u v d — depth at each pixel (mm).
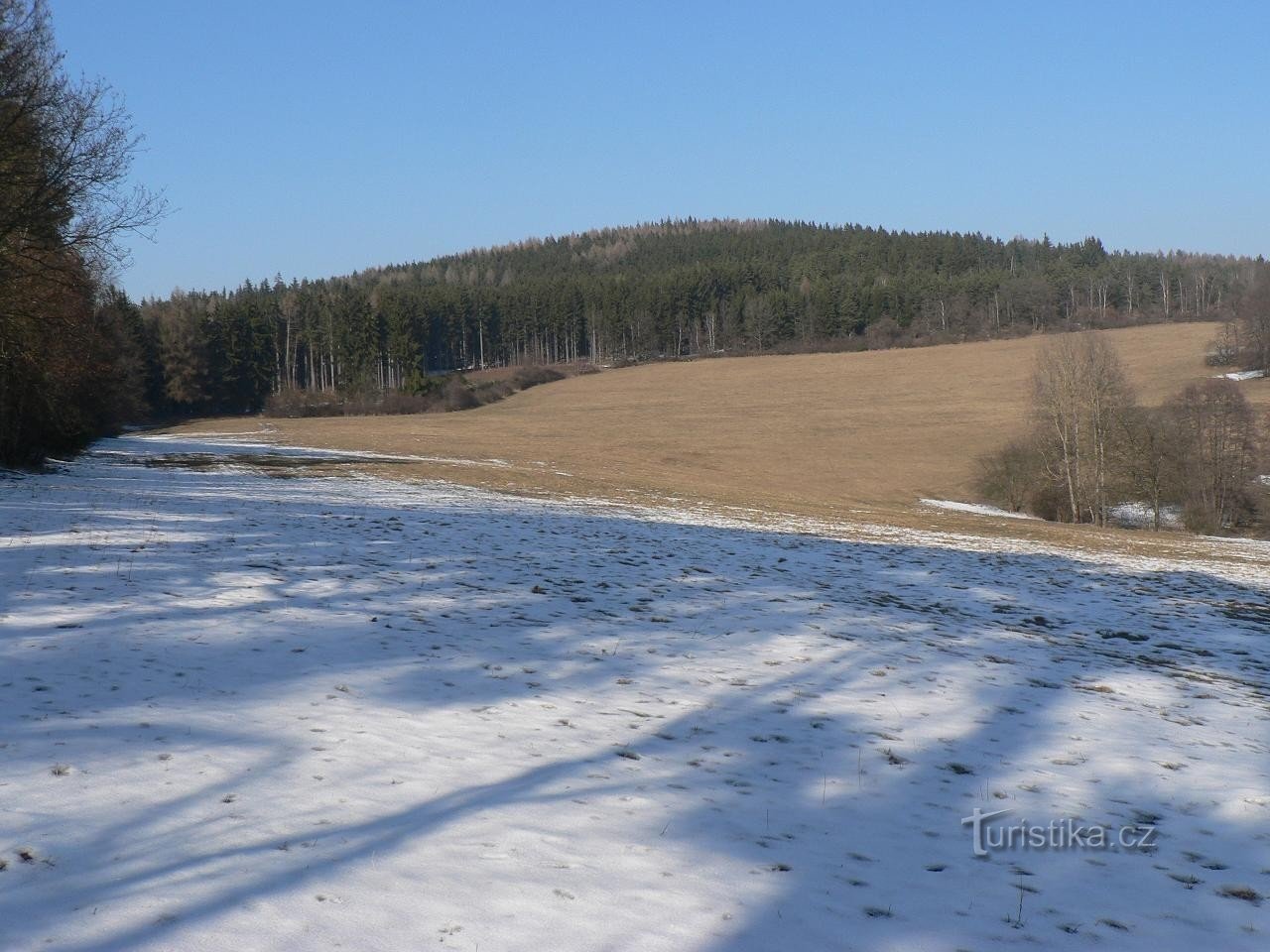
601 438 69000
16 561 12578
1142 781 7625
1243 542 39312
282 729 7086
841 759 7695
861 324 143250
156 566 13016
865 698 9703
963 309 138750
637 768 7016
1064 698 10328
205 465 41969
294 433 70000
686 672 10211
